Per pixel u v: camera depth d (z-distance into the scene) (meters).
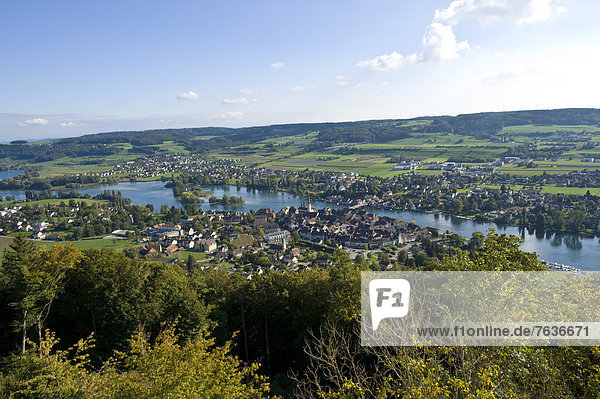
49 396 24.78
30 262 44.69
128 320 40.78
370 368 28.70
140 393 19.08
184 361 20.81
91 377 24.45
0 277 45.78
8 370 33.19
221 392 20.11
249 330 47.56
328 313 36.88
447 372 17.73
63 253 46.06
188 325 41.72
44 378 24.95
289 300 44.88
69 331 47.22
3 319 43.59
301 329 41.81
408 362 16.48
